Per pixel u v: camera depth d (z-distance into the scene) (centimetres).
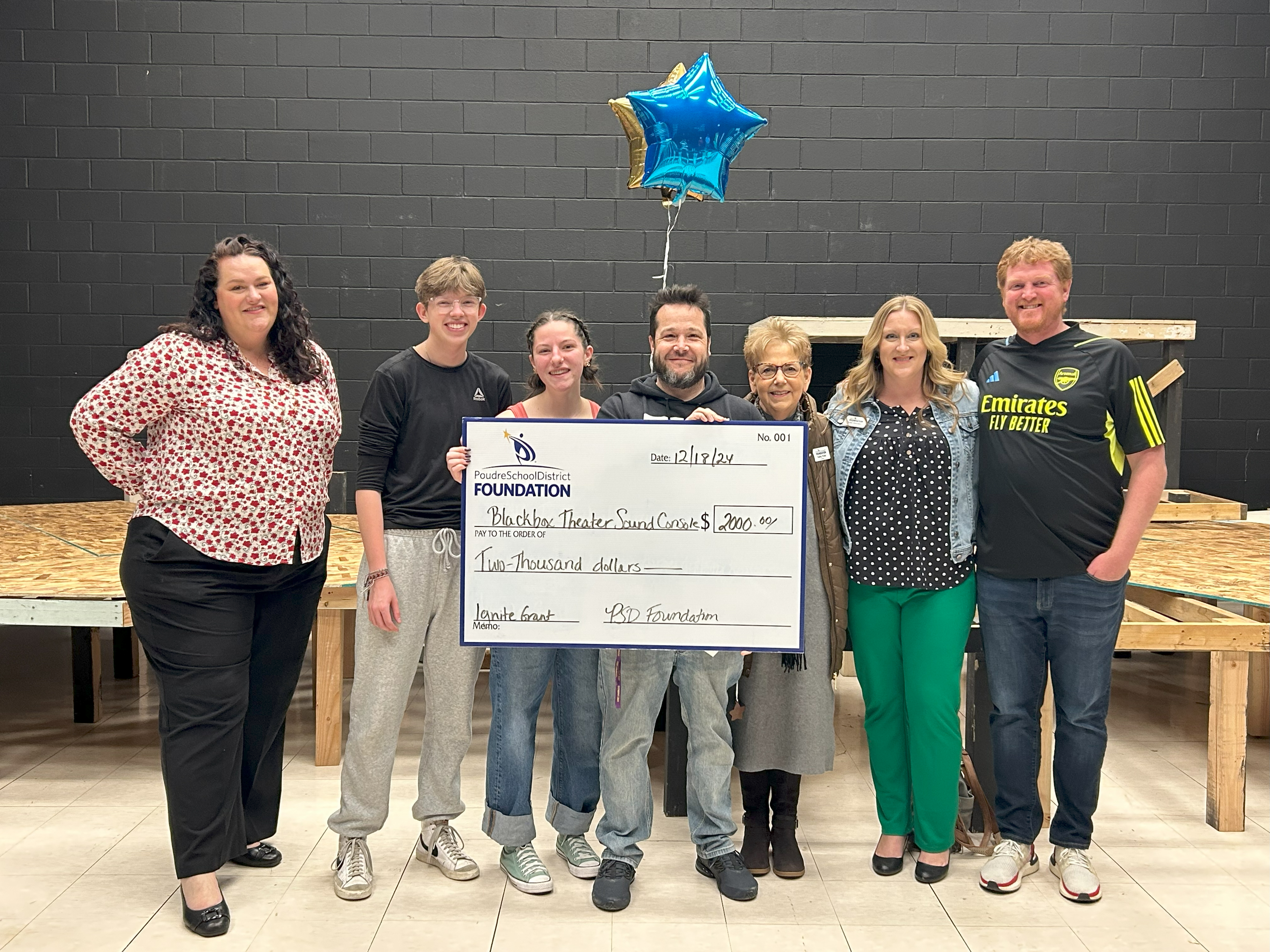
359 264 568
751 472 228
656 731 376
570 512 230
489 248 570
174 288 568
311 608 238
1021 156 564
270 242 567
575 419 228
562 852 258
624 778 236
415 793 310
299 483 224
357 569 355
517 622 231
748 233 569
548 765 342
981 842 269
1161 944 219
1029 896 241
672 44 563
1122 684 449
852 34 562
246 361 220
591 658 243
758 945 218
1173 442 525
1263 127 560
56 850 267
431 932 222
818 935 222
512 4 561
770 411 245
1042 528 232
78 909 233
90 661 379
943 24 561
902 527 238
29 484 570
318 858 262
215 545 215
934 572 238
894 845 255
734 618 230
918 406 243
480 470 230
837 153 566
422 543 237
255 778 248
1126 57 559
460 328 235
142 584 216
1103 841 277
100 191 563
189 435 215
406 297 570
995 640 242
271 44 560
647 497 229
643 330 573
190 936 220
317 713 333
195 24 559
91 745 357
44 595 299
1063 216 566
